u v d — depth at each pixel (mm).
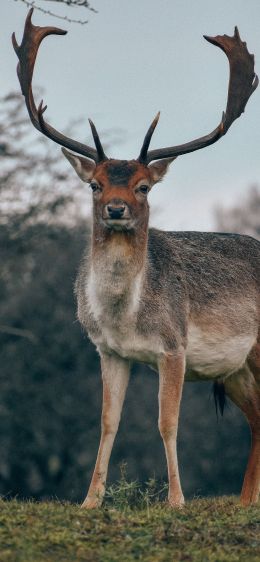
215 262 34094
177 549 24188
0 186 71250
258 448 34625
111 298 30578
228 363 34000
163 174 31781
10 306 77562
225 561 23609
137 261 30438
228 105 33812
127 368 32031
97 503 29984
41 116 31844
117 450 77688
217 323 33438
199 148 32375
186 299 32594
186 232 34750
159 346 31406
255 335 34812
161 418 31172
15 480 76625
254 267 35312
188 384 83375
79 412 77938
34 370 77875
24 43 33719
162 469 77875
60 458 77312
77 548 23781
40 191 72500
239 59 34344
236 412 83688
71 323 78938
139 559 23422
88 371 79250
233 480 83500
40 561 22703
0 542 23656
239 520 26625
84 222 77688
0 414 75500
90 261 31453
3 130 69875
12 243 72375
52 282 78812
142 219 30500
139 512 27312
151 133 31031
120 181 30109
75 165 31562
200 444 82438
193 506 29453
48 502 30172
